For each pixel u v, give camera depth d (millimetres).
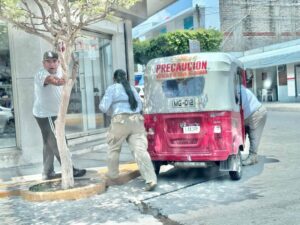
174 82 7605
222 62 7340
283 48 31688
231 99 7359
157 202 6496
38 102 7535
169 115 7590
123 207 6344
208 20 37344
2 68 9555
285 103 29844
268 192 6734
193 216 5688
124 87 7352
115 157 7656
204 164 7719
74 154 10773
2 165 9359
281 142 12039
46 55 7270
